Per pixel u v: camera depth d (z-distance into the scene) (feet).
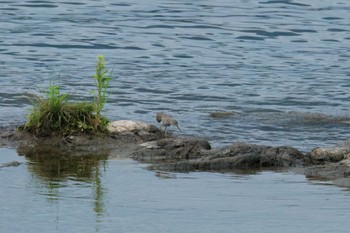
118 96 142.92
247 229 71.97
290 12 236.02
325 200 80.89
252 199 81.20
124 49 186.70
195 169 94.02
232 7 241.35
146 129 108.78
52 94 108.27
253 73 167.02
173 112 132.36
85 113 107.96
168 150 100.53
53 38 194.90
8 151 101.09
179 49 188.34
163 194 82.69
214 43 196.13
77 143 104.22
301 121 125.49
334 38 205.57
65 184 85.81
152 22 217.56
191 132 117.70
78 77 157.48
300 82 160.45
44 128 106.32
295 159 97.35
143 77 159.74
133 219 74.38
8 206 77.20
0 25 206.80
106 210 76.79
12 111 128.77
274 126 122.31
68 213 75.61
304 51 190.29
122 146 104.22
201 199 81.05
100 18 220.64
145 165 95.30
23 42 189.37
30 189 83.35
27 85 149.38
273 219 74.79
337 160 97.04
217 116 128.67
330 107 141.59
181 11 233.55
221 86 154.81
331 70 171.83
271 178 89.97
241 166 95.20
